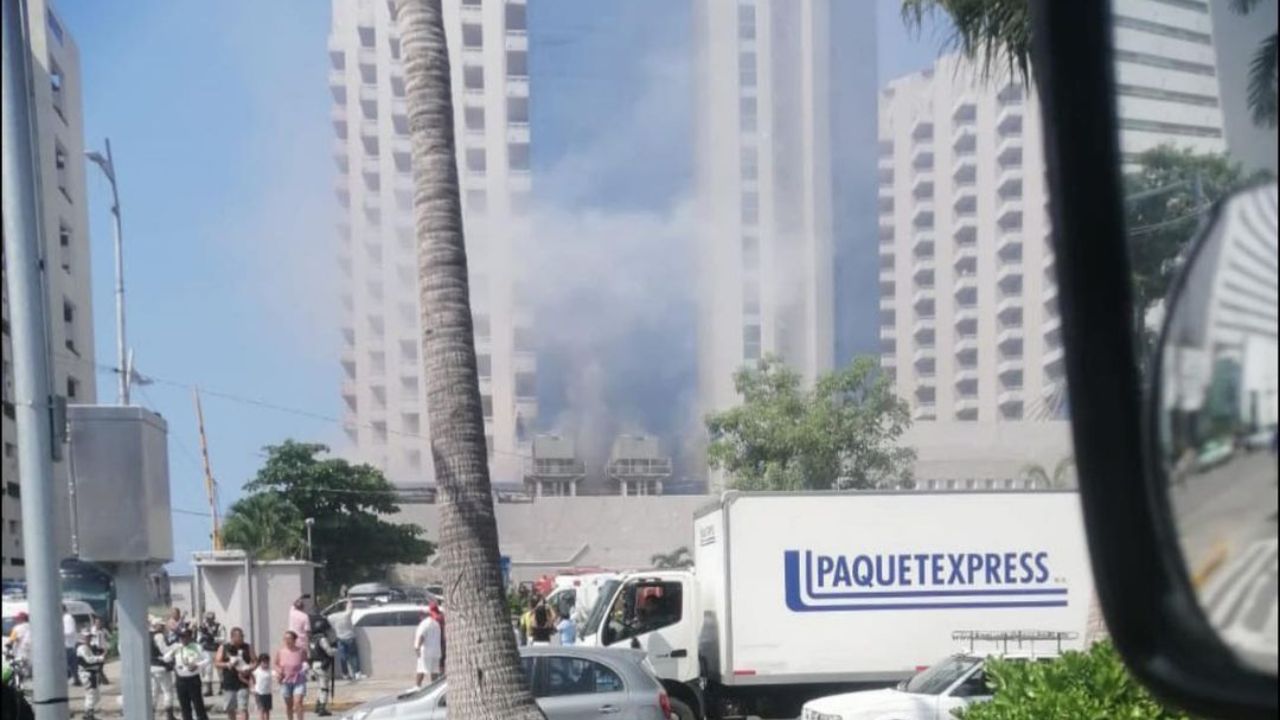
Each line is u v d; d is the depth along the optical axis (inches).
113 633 1380.4
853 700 523.8
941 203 2522.1
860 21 2524.6
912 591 691.4
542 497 2362.2
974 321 2488.9
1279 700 79.3
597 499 2357.3
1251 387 83.7
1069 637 626.2
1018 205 2444.6
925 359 2495.1
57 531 353.7
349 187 2755.9
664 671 702.5
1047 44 120.4
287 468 2303.2
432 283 361.1
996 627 693.3
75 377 2345.0
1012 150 2452.0
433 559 2527.1
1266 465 81.6
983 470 2103.8
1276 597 79.5
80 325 2404.0
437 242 361.7
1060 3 120.6
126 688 374.3
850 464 1314.0
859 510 692.7
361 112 2765.7
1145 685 90.8
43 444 350.9
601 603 738.2
